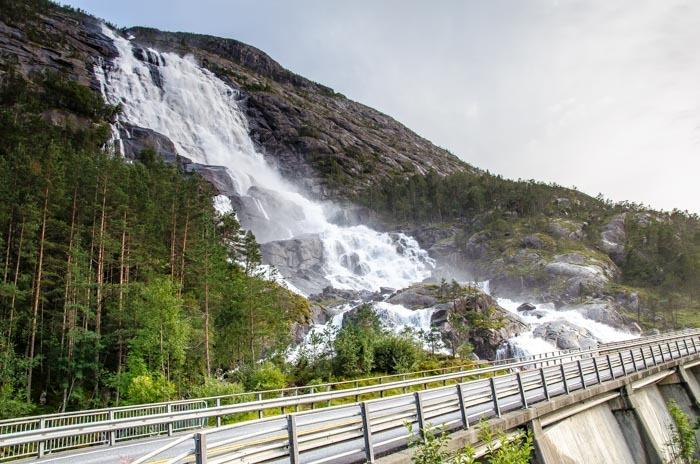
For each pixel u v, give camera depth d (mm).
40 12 191750
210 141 183375
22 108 115312
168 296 44781
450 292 92000
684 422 25797
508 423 15352
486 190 192375
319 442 10242
